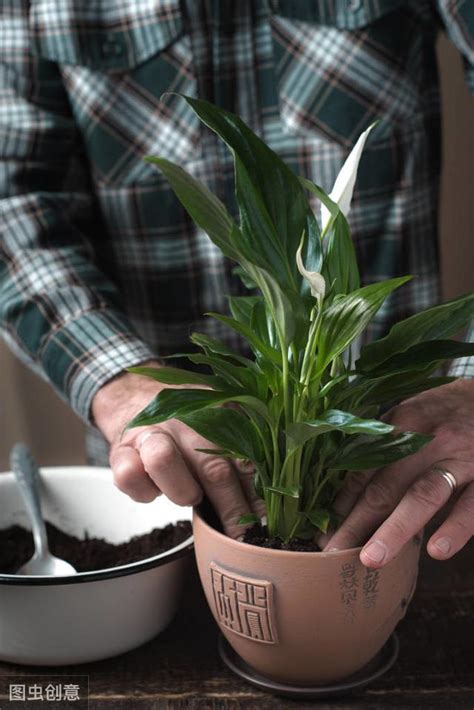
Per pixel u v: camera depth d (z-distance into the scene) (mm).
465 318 1042
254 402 986
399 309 1527
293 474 1014
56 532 1233
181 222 1498
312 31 1435
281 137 1470
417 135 1486
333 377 1030
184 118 1461
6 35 1458
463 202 1898
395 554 985
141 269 1527
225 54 1446
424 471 1028
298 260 922
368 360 1000
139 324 1562
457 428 1049
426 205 1521
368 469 994
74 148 1525
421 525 998
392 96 1457
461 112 1850
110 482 1245
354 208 1480
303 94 1449
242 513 1066
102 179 1490
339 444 1028
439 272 1568
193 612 1162
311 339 987
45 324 1349
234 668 1074
